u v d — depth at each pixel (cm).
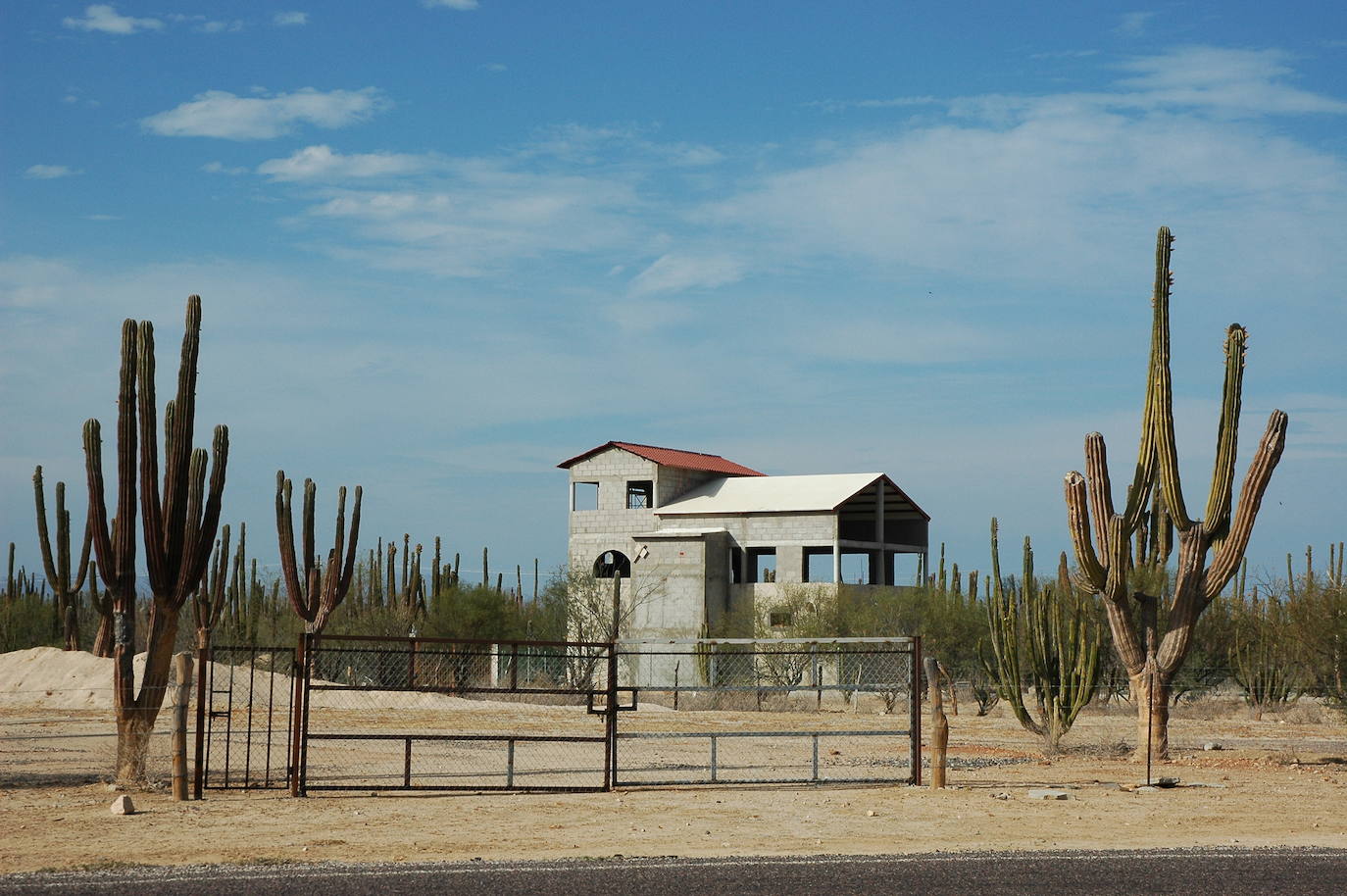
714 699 4388
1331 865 1327
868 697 4478
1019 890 1186
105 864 1291
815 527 5469
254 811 1680
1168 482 2459
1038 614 2842
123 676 1942
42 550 4184
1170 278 2480
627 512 5862
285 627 4900
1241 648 4028
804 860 1347
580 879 1223
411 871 1260
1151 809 1769
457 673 4159
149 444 1952
